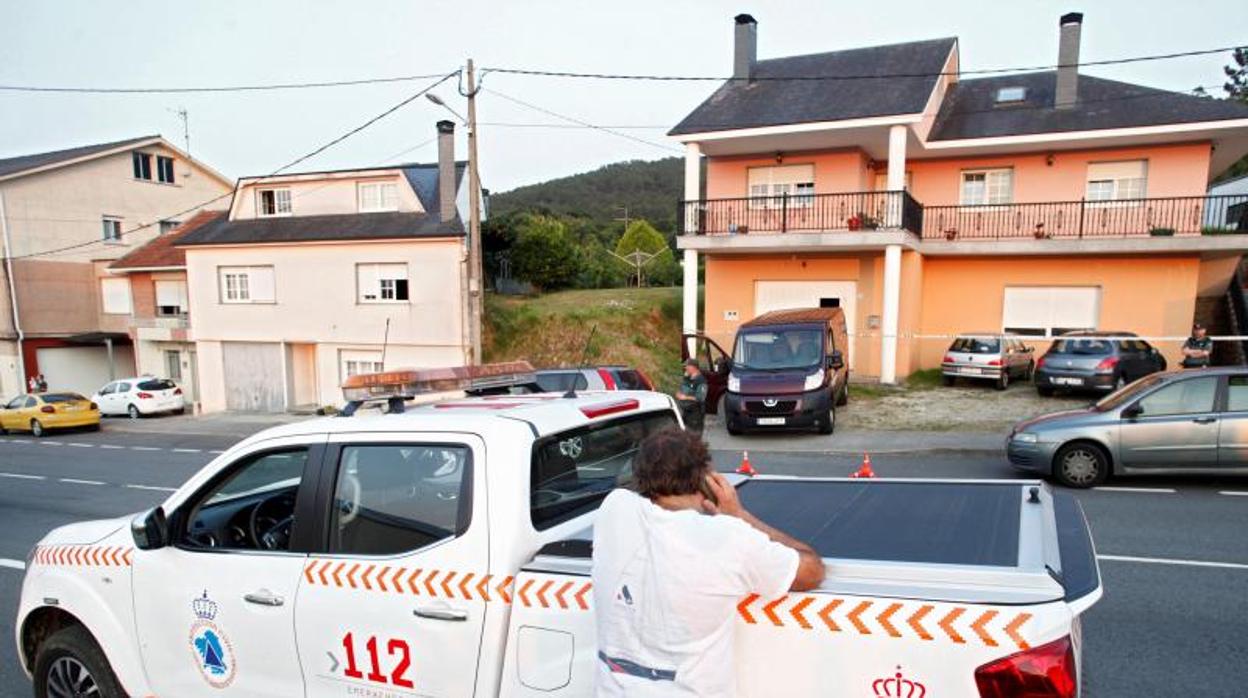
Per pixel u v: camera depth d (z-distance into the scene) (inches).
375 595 111.0
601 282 1507.1
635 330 981.8
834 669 82.1
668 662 79.9
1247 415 327.3
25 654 152.4
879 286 803.4
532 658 98.4
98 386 1309.1
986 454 452.4
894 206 736.3
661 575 79.9
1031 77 904.3
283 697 120.2
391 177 991.6
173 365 1184.8
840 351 602.2
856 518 110.0
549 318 967.0
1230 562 243.1
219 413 1032.2
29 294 1223.5
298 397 1019.9
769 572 80.4
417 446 114.8
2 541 343.0
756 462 463.5
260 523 146.0
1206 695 160.2
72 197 1275.8
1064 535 96.4
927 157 846.5
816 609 82.9
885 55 874.8
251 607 122.0
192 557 129.2
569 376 481.1
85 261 1289.4
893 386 738.2
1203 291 815.1
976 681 77.0
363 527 117.6
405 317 928.3
